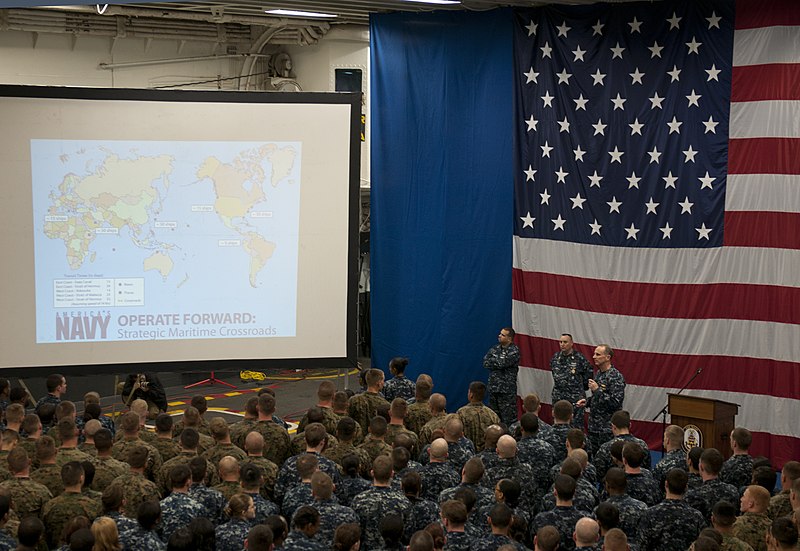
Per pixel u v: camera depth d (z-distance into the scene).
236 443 10.77
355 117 14.66
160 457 9.94
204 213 14.32
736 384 14.97
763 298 14.74
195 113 14.20
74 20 20.45
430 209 17.30
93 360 14.12
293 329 14.75
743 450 10.11
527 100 16.44
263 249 14.55
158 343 14.30
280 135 14.49
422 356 17.45
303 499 8.73
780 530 7.39
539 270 16.48
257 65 23.41
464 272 17.09
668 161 15.37
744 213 14.85
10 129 13.73
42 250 13.91
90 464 8.89
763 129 14.65
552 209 16.33
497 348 15.78
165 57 22.38
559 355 14.98
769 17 14.49
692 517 8.21
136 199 14.10
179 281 14.31
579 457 9.13
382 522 7.53
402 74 17.41
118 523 7.67
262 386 22.03
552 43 16.20
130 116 14.02
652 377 15.55
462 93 16.98
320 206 14.70
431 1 16.31
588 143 15.98
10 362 13.95
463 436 10.41
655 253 15.50
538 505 9.86
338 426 10.16
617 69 15.72
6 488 8.63
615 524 7.80
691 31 15.12
